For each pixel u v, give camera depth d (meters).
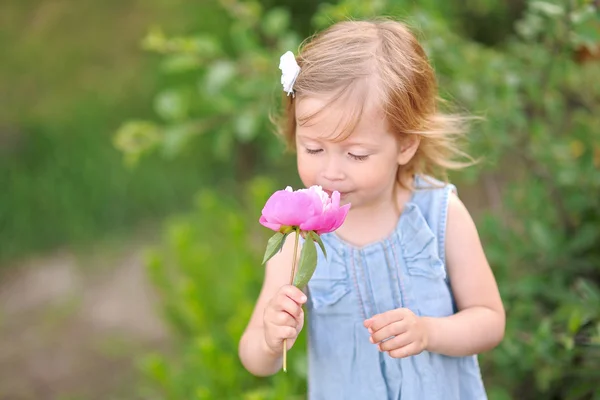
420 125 1.72
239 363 2.78
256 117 3.20
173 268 4.16
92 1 6.32
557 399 2.71
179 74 5.61
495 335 1.75
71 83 5.89
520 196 2.90
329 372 1.79
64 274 4.71
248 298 3.09
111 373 3.81
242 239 3.36
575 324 2.15
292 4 5.21
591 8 2.37
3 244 4.98
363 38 1.71
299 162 1.67
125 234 5.07
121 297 4.45
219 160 5.47
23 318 4.34
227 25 5.72
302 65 1.69
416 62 1.74
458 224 1.80
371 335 1.61
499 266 2.72
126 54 5.98
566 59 2.68
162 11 6.09
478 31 4.28
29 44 6.12
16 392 3.72
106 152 5.42
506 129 2.85
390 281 1.76
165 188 5.32
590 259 2.69
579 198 2.74
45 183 5.25
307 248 1.46
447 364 1.80
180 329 3.31
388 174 1.67
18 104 5.76
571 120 3.18
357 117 1.59
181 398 2.88
